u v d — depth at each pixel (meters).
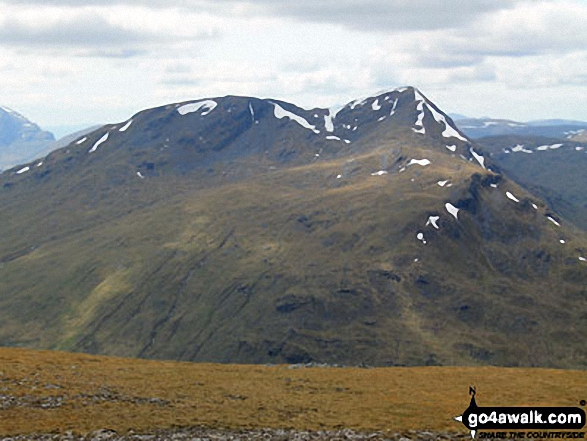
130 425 42.00
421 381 62.88
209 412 46.94
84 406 47.12
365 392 57.22
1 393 49.22
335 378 63.94
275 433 40.84
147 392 53.53
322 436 40.31
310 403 51.72
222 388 57.06
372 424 44.53
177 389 55.66
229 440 38.88
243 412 47.38
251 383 60.09
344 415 47.47
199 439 38.84
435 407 50.94
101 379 58.03
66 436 38.94
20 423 41.78
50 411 45.22
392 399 54.09
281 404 50.97
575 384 60.91
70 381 55.75
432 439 40.69
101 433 39.50
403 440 39.97
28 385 52.59
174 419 44.12
